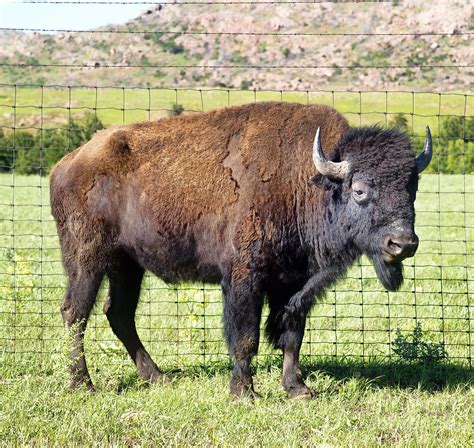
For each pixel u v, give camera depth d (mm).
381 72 177750
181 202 12453
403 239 11055
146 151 12867
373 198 11352
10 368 13008
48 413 10586
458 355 14305
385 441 10086
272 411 10961
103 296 14023
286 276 12273
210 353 14477
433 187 58406
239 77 195125
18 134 70688
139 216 12758
